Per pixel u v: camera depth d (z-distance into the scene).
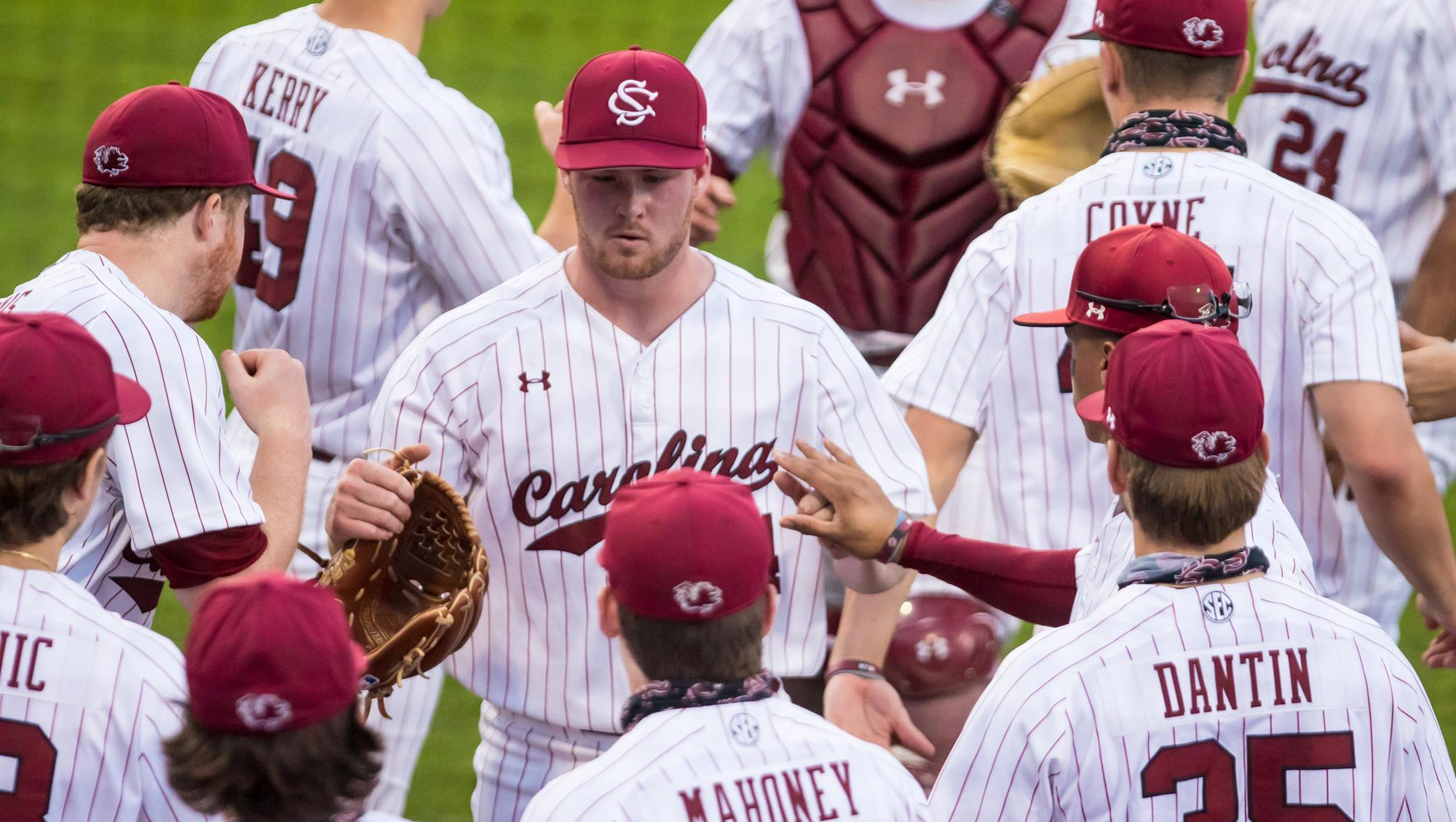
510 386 14.03
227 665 9.49
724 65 20.27
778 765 10.60
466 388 14.08
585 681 14.16
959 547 14.02
